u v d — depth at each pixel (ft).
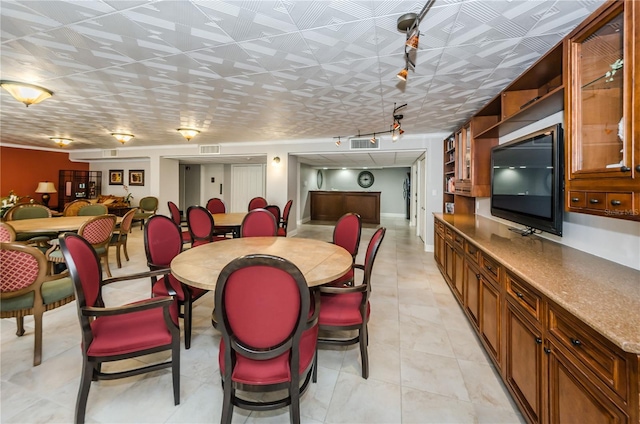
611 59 4.32
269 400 5.39
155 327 5.12
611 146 4.36
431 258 16.26
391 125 15.12
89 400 5.28
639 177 3.65
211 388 5.66
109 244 12.80
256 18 5.54
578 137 4.86
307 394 5.54
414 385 5.81
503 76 8.43
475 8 5.16
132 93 10.23
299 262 6.29
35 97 9.79
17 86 9.22
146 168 27.81
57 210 25.31
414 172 28.02
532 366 4.47
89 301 4.99
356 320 5.87
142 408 5.12
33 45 6.70
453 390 5.66
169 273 6.73
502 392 5.61
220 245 8.18
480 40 6.32
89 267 5.20
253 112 12.73
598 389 3.09
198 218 12.23
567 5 5.07
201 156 23.35
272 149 21.21
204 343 7.37
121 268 13.70
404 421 4.90
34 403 5.19
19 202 19.98
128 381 5.83
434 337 7.70
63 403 5.21
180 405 5.20
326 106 11.67
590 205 4.52
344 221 9.38
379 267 14.47
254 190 31.32
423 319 8.75
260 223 10.93
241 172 31.60
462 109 11.87
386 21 5.61
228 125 15.52
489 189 11.20
